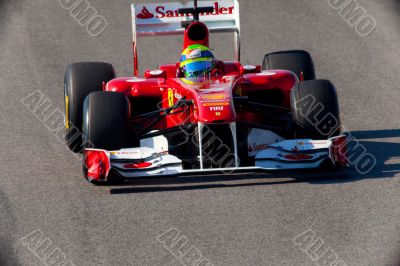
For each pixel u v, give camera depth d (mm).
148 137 35250
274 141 35000
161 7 41750
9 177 36219
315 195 32094
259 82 37438
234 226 29562
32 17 63531
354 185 32969
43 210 31984
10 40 59125
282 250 27625
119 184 34719
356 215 30078
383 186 32688
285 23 61312
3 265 27453
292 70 41219
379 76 50625
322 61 54000
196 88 35344
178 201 32125
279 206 31156
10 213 31891
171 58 55781
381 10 62688
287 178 34250
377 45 56125
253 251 27625
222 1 42406
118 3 66375
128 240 28812
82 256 27828
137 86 37250
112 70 40250
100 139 33500
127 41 58938
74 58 55750
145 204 31984
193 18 39719
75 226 30250
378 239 28141
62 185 34875
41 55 56188
